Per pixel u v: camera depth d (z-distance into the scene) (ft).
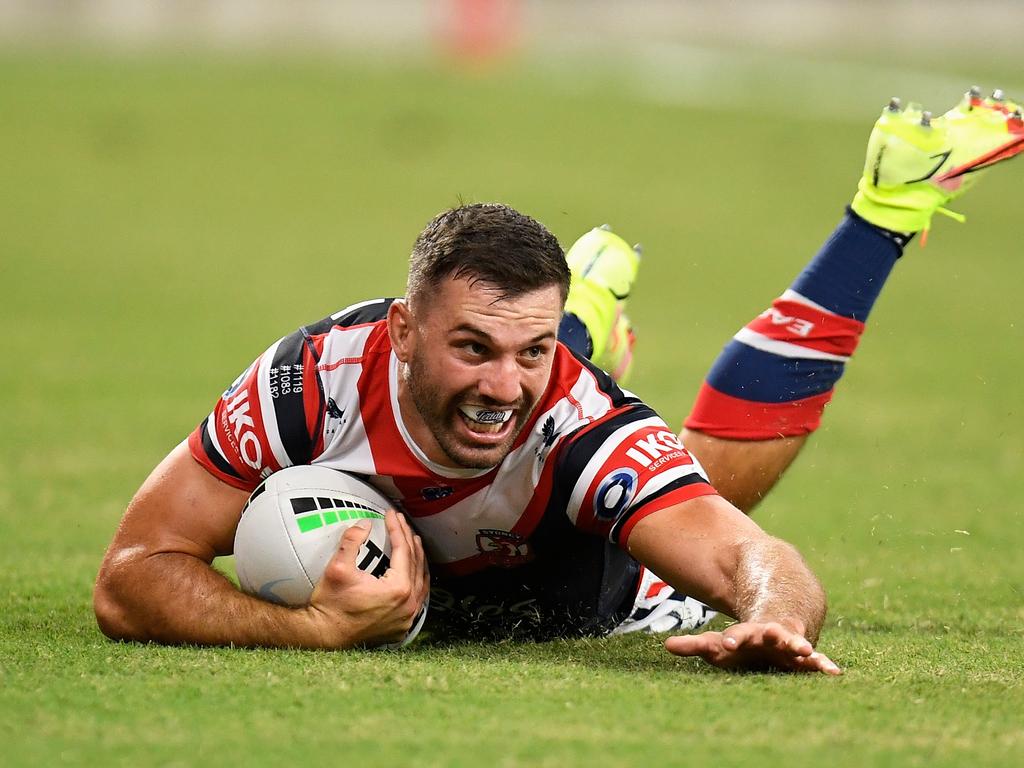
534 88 378.73
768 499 93.56
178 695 43.34
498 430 47.39
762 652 46.11
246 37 511.40
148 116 325.21
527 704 42.75
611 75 418.51
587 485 50.16
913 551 78.38
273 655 48.91
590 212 236.02
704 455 64.59
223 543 52.49
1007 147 63.21
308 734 39.45
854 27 545.44
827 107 355.97
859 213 64.18
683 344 153.17
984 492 94.48
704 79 412.98
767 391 64.13
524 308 45.85
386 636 50.52
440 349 46.52
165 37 500.74
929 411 124.47
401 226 232.32
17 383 132.26
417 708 42.16
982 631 59.62
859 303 64.28
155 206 245.86
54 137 300.81
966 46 521.65
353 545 49.85
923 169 63.05
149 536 51.75
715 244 215.92
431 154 292.40
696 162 287.28
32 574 68.95
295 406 51.42
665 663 49.75
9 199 248.11
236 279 191.42
